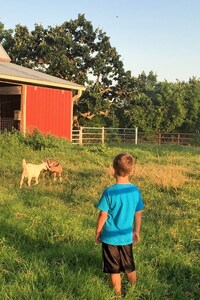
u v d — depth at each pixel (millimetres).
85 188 5488
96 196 4992
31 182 6051
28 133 11055
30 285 2402
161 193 5559
